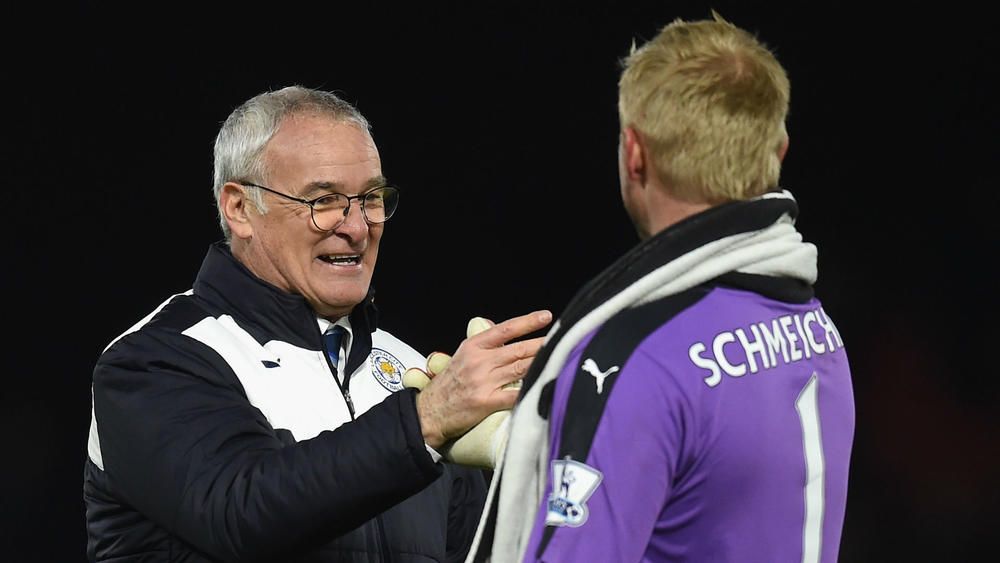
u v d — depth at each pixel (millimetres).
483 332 7480
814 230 22375
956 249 22031
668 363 5965
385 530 8750
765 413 6172
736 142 6207
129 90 20891
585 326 6164
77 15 20688
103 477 8617
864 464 21281
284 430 8547
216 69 20984
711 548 6156
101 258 20969
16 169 20766
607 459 5852
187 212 21062
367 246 9117
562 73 21766
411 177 21672
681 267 6148
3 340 20688
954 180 22141
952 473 20906
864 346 21906
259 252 9070
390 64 21516
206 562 8328
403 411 7430
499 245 21828
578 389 5988
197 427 7984
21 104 20719
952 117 22156
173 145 21000
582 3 21672
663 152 6281
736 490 6125
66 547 20391
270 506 7406
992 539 20500
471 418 7320
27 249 20828
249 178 9008
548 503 5930
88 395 20812
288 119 8984
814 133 22391
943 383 21469
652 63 6316
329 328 9250
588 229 21812
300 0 21188
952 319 21766
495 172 21828
